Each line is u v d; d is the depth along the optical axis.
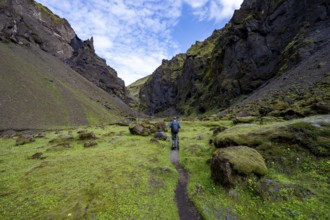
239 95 95.44
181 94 189.88
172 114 183.88
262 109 33.00
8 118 61.75
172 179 12.60
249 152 11.32
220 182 10.68
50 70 126.38
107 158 16.12
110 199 9.61
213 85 130.12
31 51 132.38
